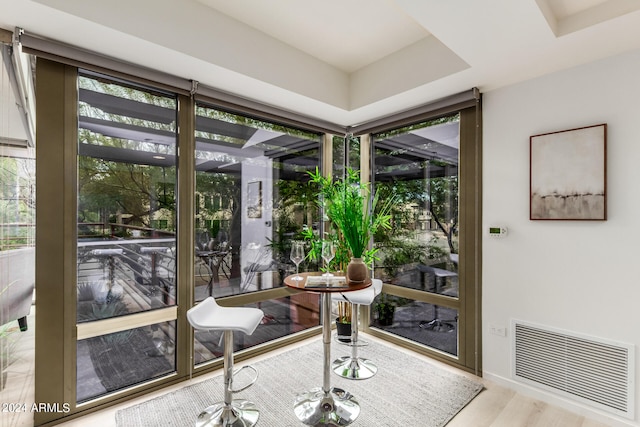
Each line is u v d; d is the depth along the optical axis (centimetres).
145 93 232
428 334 298
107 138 215
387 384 242
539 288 226
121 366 221
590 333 205
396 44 258
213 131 269
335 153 366
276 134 315
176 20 197
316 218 351
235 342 284
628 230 191
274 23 231
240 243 288
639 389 187
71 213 198
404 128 321
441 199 289
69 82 196
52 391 192
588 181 204
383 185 342
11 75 179
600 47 189
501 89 248
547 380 221
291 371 261
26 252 185
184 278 247
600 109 202
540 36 179
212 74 229
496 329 247
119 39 183
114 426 192
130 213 224
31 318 187
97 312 211
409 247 315
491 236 251
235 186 284
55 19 164
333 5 210
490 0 150
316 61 280
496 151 249
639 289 187
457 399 222
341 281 195
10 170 179
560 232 217
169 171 243
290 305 328
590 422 199
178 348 244
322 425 190
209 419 193
